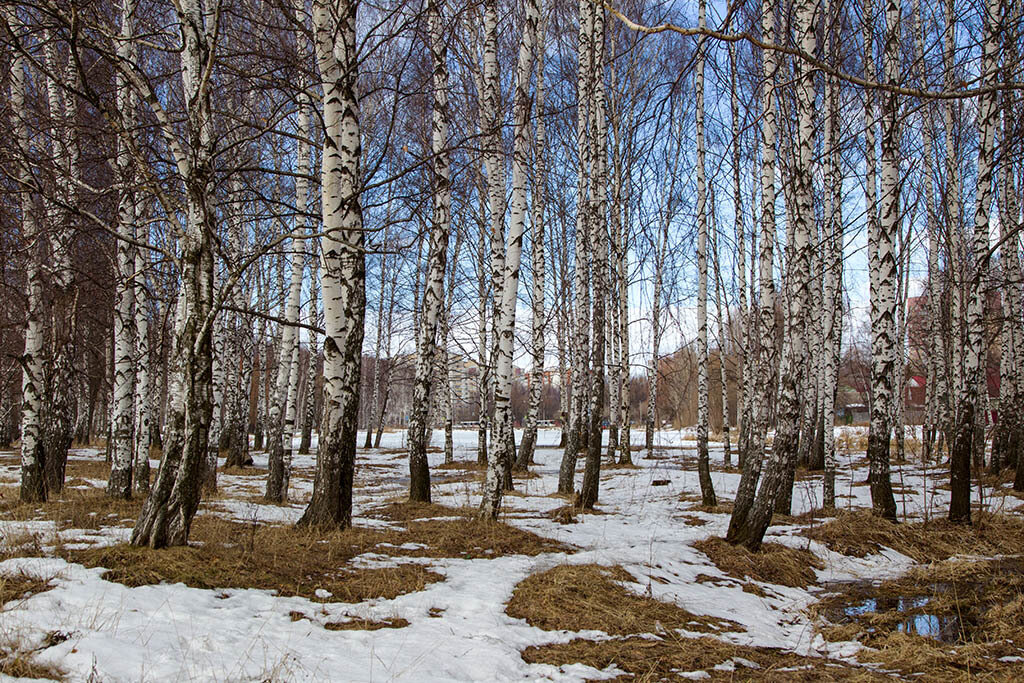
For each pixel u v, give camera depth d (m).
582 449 26.38
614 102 18.31
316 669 4.35
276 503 11.41
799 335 9.07
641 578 7.28
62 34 6.32
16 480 13.45
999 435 15.88
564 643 5.45
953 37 8.05
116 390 10.48
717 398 44.09
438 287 11.97
